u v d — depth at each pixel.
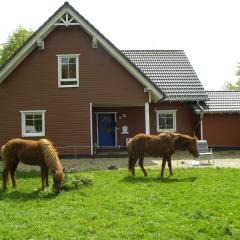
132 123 27.78
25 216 10.09
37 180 15.37
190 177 15.65
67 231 8.88
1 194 12.73
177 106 28.50
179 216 9.98
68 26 23.94
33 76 23.89
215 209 10.60
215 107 28.33
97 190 13.16
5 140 23.81
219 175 16.06
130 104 25.45
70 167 20.03
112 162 21.83
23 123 23.86
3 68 23.12
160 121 28.42
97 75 24.05
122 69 24.12
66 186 13.23
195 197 11.95
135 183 14.41
